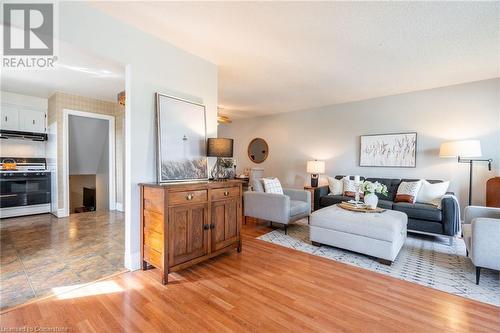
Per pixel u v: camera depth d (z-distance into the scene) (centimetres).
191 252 229
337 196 439
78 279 214
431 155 421
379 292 199
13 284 204
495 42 256
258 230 385
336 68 335
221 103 538
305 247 307
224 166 322
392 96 463
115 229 369
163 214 207
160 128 247
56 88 411
